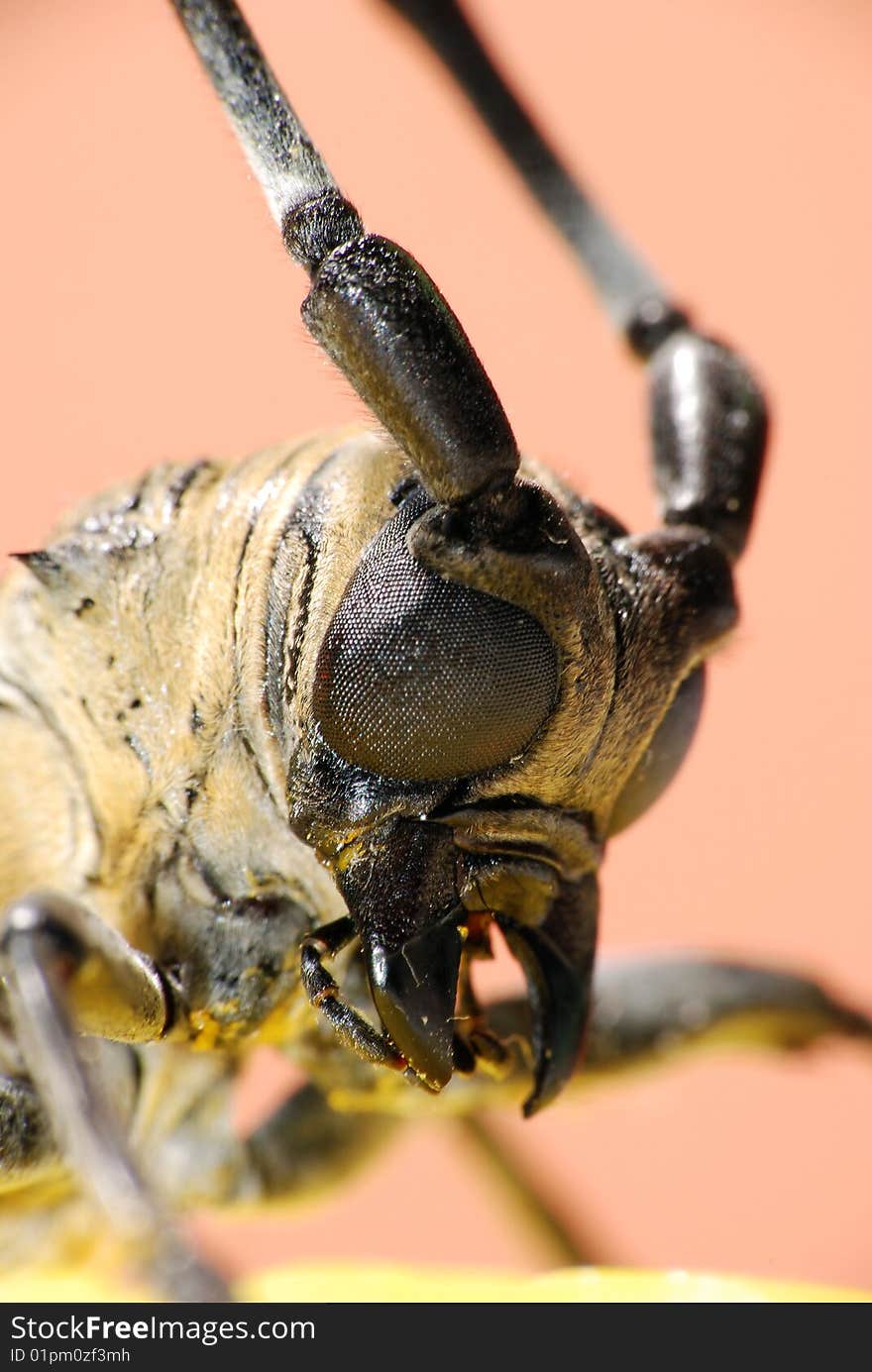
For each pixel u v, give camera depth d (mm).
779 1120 141
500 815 75
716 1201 135
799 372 153
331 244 74
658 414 83
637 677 76
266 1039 82
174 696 80
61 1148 82
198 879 80
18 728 82
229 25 75
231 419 144
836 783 147
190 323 151
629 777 77
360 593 75
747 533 82
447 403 73
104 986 75
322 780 76
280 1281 89
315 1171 93
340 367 74
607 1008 96
